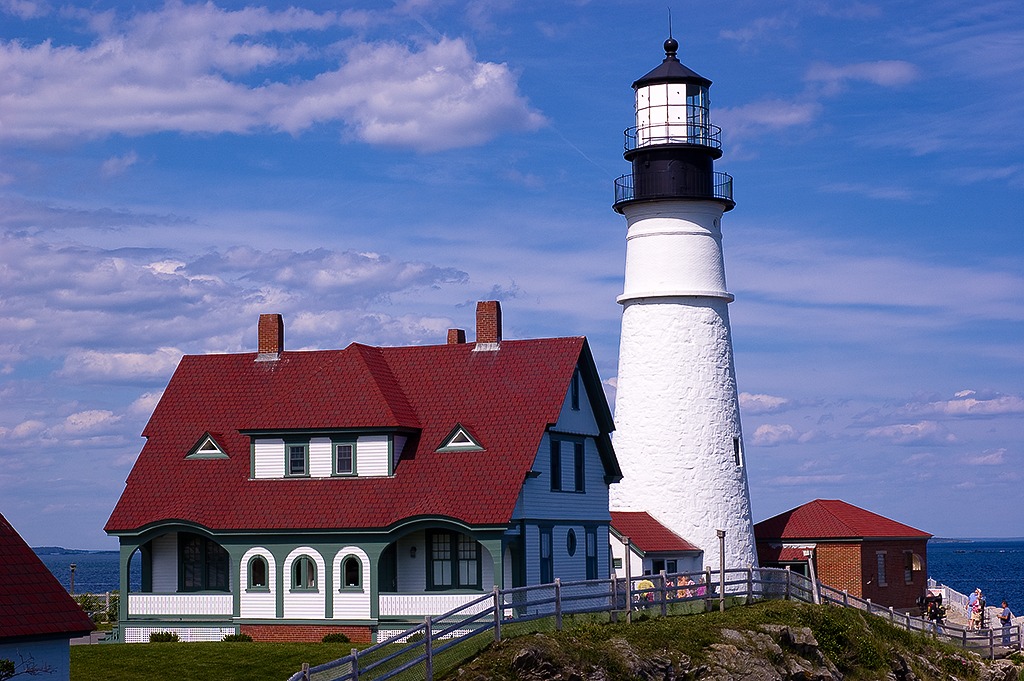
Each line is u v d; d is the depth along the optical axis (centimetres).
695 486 6281
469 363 5553
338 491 5216
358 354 5559
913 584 7500
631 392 6438
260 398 5653
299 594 5147
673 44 6362
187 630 5281
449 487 5062
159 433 5666
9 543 3306
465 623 3731
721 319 6419
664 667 4175
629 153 6391
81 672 4172
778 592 5466
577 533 5484
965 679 5403
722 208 6469
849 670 4950
